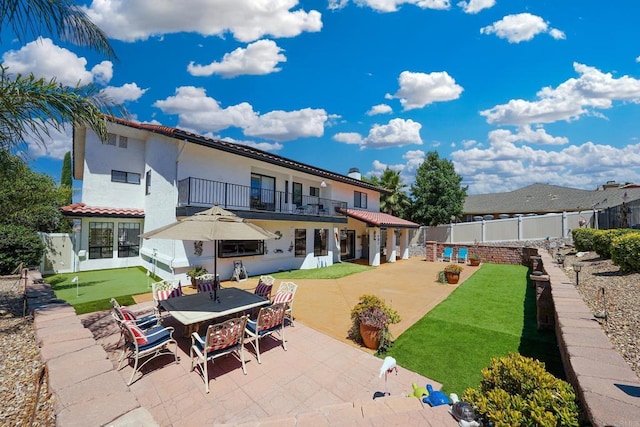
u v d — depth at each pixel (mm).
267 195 15617
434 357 5391
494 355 5449
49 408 3123
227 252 12562
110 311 7621
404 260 20828
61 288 10117
